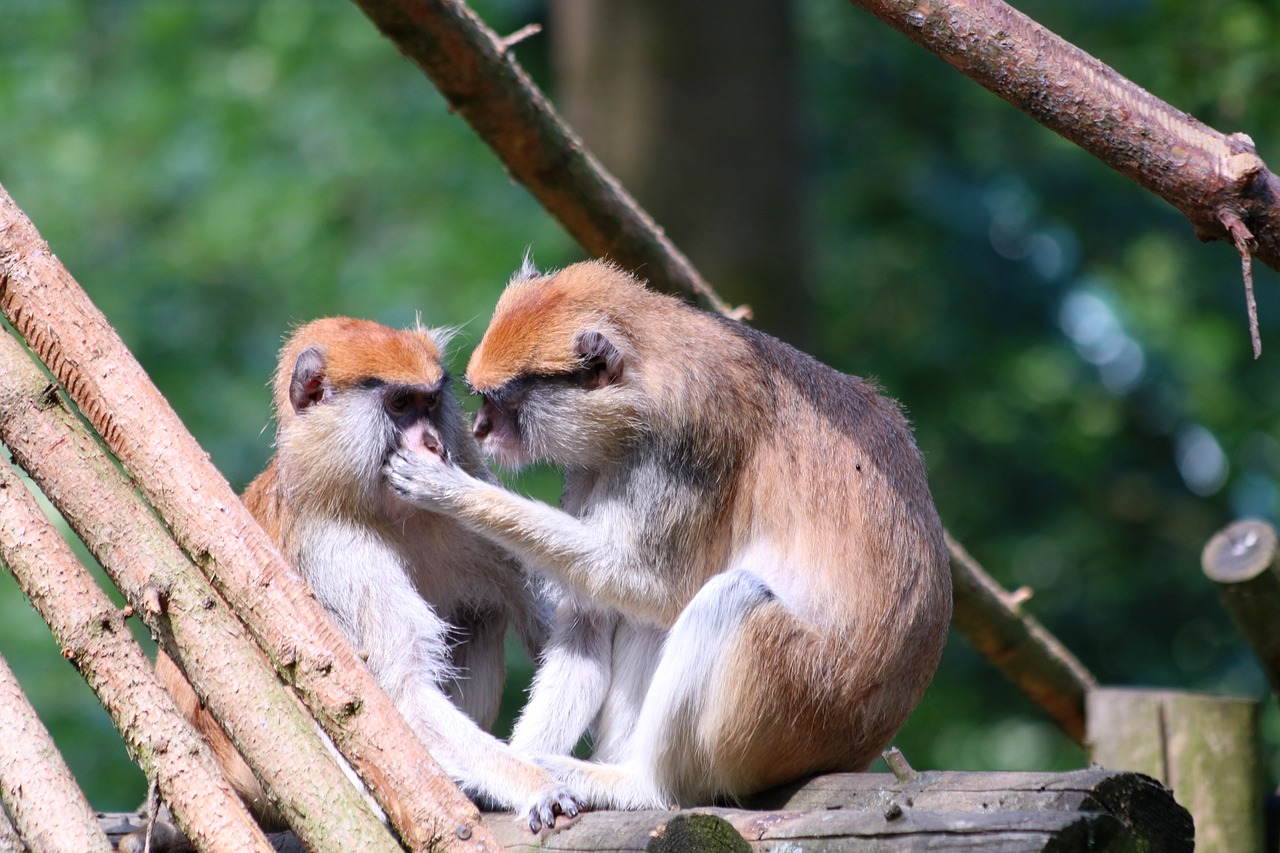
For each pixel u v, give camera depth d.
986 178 25.80
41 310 7.05
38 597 6.71
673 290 11.24
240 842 6.34
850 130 25.83
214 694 6.61
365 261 22.78
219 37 25.69
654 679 8.23
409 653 8.83
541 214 22.69
